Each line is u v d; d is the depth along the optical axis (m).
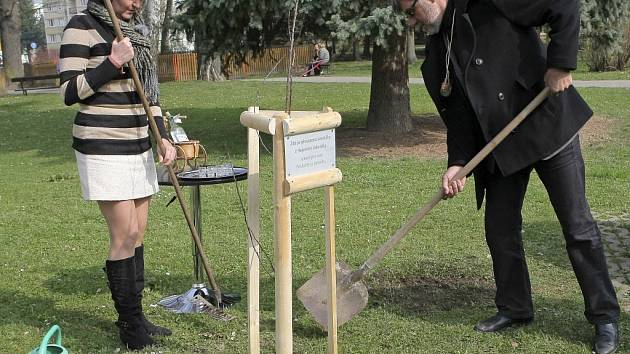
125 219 3.95
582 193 3.91
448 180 3.87
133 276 4.05
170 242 6.41
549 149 3.80
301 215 7.21
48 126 15.98
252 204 3.51
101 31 3.86
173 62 30.59
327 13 9.65
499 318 4.22
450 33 3.86
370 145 11.57
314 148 3.22
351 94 19.89
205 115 16.69
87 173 3.85
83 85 3.70
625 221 6.72
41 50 53.00
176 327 4.39
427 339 4.11
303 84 23.08
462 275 5.20
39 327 4.44
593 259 3.91
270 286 5.09
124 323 4.09
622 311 4.44
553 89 3.64
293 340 4.15
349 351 3.99
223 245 6.25
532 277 5.11
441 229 6.51
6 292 5.13
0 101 22.12
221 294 4.82
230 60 12.12
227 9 10.26
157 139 3.91
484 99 3.81
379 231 6.55
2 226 7.25
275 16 10.09
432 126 13.35
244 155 11.12
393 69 12.43
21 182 9.83
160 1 30.41
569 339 4.05
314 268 5.52
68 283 5.31
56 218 7.56
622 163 9.46
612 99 16.11
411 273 5.26
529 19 3.72
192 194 4.68
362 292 3.97
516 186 4.08
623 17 11.80
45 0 59.03
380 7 9.54
